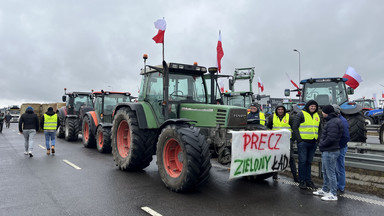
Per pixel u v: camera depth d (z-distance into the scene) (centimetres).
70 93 1455
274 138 509
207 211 400
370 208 417
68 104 1454
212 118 534
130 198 456
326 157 461
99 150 963
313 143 522
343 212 400
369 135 1641
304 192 499
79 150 1016
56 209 405
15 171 651
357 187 527
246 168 471
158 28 594
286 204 433
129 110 651
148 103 641
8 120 2616
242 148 466
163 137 520
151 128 613
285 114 587
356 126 793
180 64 598
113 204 427
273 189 517
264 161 498
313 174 623
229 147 518
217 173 648
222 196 471
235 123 525
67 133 1303
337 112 508
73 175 614
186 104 589
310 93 963
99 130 969
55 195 470
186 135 473
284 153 526
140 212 395
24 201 439
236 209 409
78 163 755
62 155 895
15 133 1870
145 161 639
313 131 516
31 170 662
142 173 638
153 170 672
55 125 910
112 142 712
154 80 636
